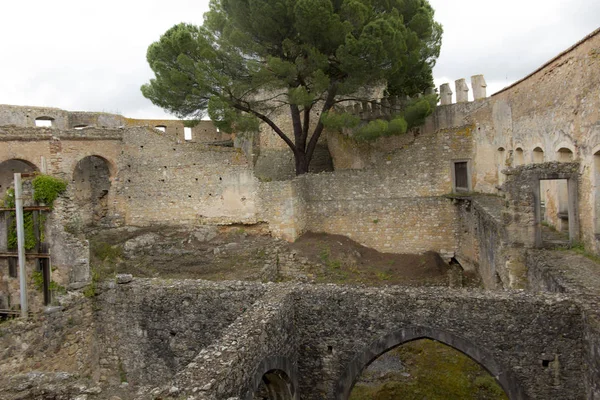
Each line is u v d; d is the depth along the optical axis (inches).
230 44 767.1
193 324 441.1
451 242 805.2
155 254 804.0
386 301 392.8
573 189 499.8
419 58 829.8
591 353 324.8
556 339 355.3
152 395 252.1
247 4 737.6
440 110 888.9
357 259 778.8
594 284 379.6
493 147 775.7
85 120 1214.9
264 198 836.6
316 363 409.4
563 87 519.2
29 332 410.3
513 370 365.4
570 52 499.2
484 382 472.7
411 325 387.2
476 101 845.2
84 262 475.5
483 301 371.2
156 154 938.7
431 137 816.3
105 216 1032.2
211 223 889.5
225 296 429.1
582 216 493.0
